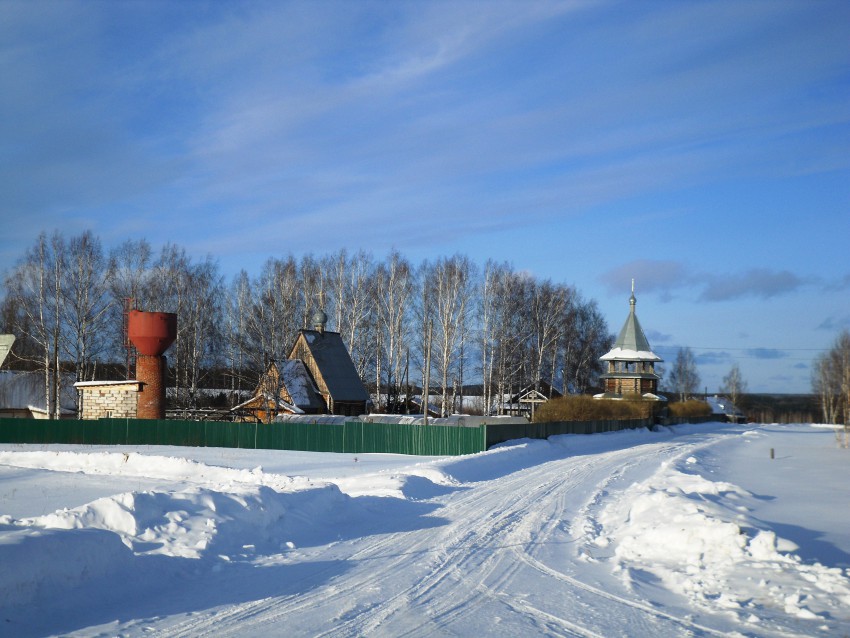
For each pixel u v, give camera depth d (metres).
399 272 65.19
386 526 14.66
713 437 65.31
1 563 7.72
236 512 12.37
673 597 9.37
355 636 7.37
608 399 72.88
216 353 64.56
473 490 21.50
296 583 9.65
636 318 88.25
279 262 64.12
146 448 41.25
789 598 9.04
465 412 74.31
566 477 26.06
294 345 58.69
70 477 24.84
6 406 57.06
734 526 12.49
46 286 50.44
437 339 64.00
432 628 7.73
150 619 7.84
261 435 42.25
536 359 75.31
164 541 10.71
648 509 15.73
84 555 8.76
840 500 19.84
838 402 117.44
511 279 72.81
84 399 48.72
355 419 47.88
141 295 58.25
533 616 8.30
